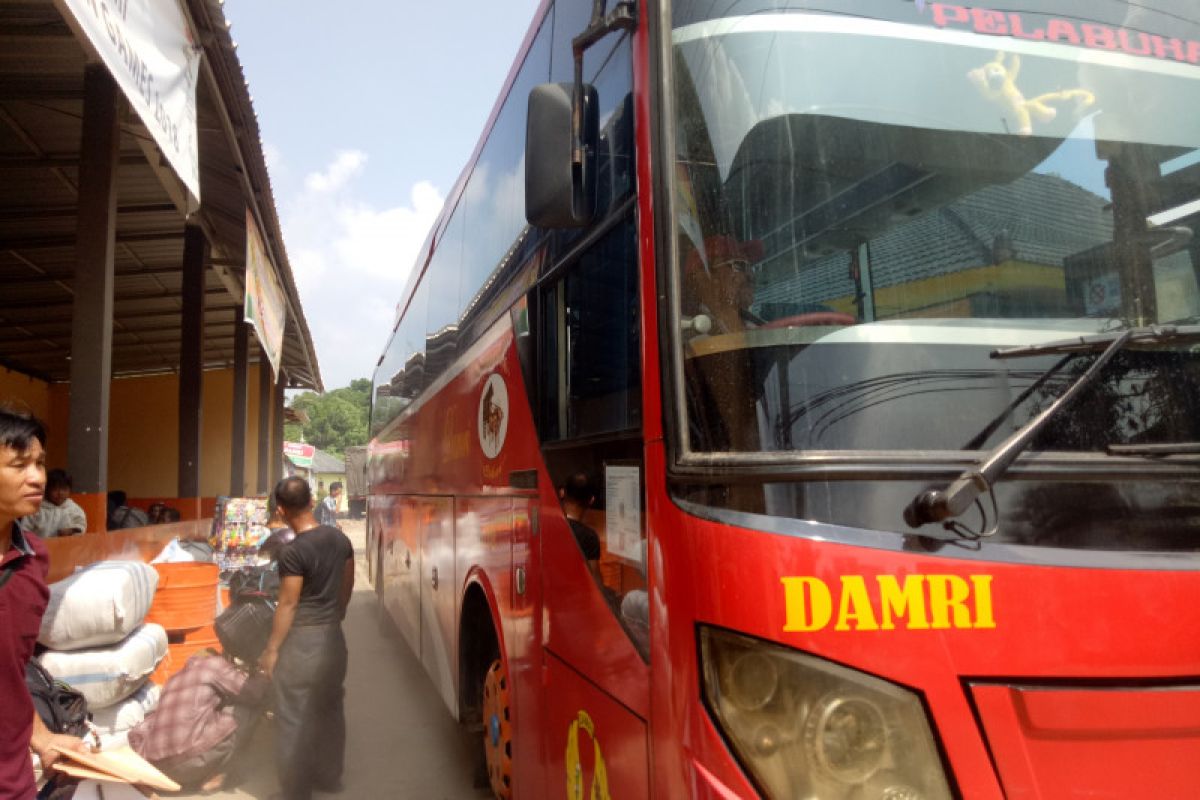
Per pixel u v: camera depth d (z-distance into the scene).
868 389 2.02
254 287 9.77
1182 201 2.37
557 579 3.22
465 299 5.45
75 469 6.30
